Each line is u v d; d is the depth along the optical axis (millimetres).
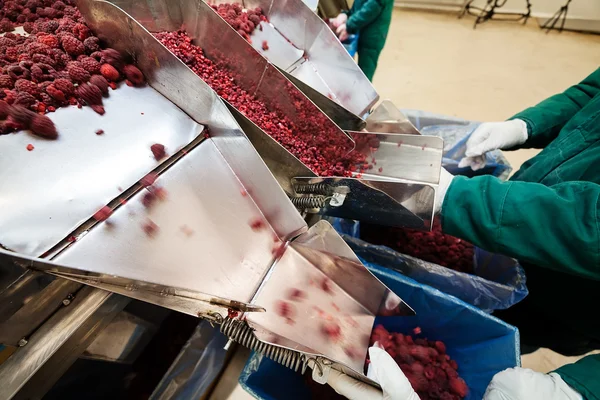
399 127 1009
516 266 904
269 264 682
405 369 883
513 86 2631
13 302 467
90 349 856
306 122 880
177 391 943
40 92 606
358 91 1148
